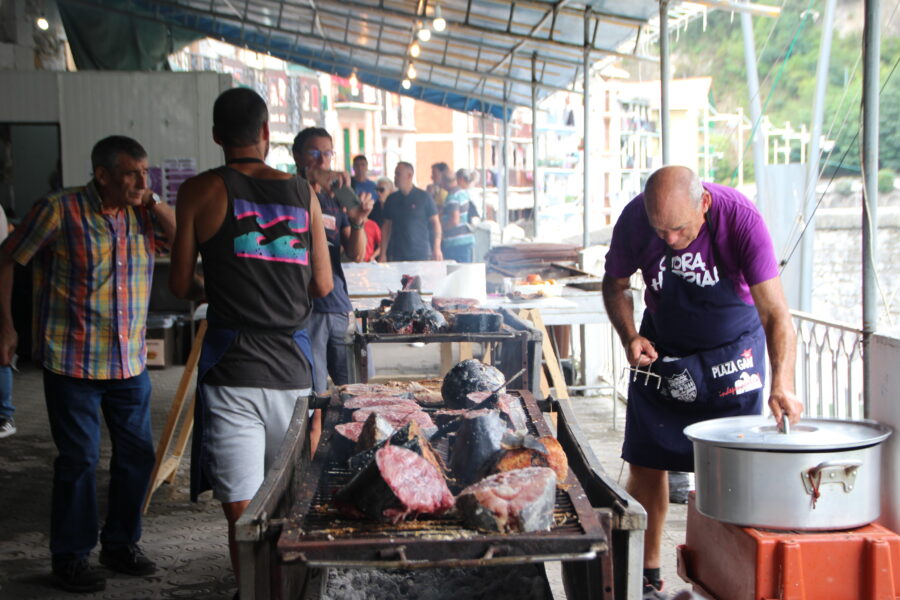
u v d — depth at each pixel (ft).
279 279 10.60
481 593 10.57
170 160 34.88
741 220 10.33
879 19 11.25
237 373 10.46
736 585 9.52
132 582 12.93
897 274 50.39
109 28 46.96
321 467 8.32
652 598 11.20
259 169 10.75
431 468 7.16
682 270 10.76
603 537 6.52
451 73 51.62
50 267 12.25
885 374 10.46
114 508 13.10
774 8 23.24
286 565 6.55
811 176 29.78
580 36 34.45
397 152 187.73
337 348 16.25
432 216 33.88
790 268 32.78
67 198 12.09
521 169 135.33
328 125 161.07
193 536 14.83
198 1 47.39
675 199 9.82
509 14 32.96
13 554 14.02
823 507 9.00
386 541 6.45
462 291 17.22
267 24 47.37
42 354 12.21
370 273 21.86
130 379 12.75
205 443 10.61
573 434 9.39
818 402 14.78
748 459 9.06
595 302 19.12
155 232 13.10
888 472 10.42
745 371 10.90
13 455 19.86
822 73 30.58
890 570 8.89
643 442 11.29
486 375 10.59
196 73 34.63
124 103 34.58
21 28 42.32
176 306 32.96
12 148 37.04
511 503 6.64
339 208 16.48
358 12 39.42
